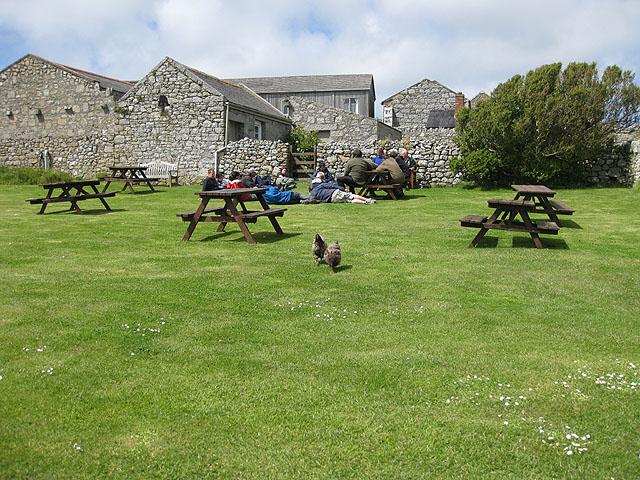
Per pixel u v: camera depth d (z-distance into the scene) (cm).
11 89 2844
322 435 368
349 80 4588
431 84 4606
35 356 484
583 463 340
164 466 334
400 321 583
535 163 1908
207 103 2495
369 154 2227
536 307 629
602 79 1938
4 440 356
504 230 1018
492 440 363
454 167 2017
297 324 572
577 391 427
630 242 994
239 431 372
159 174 2464
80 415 388
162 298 657
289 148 2320
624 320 586
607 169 1973
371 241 1006
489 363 477
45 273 781
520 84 1931
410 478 326
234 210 1005
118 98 2767
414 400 414
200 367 467
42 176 2425
